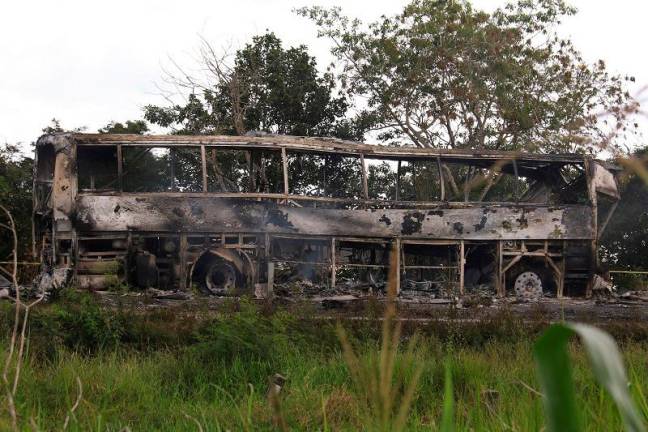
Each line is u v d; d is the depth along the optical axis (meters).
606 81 33.62
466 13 35.00
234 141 21.91
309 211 22.84
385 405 1.12
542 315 14.60
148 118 34.06
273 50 34.50
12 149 28.62
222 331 10.04
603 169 23.62
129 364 9.50
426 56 34.72
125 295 13.43
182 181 30.20
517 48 33.97
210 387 8.80
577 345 10.62
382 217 23.22
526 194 25.83
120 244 21.86
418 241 23.38
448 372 1.37
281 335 10.39
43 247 21.97
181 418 6.98
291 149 22.36
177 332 11.86
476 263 25.55
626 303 20.83
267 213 22.56
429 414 6.61
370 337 11.67
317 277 23.30
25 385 7.53
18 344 9.85
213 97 33.88
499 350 10.85
